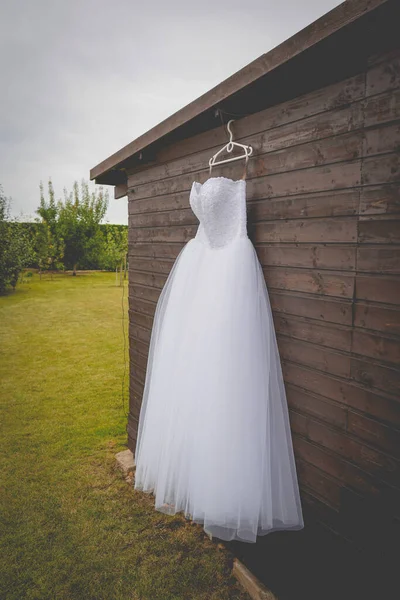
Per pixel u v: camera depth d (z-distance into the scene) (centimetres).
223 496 141
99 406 396
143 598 172
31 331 720
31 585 179
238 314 144
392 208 109
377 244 114
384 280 113
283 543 161
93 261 1761
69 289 1263
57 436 331
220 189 150
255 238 163
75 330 732
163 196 239
